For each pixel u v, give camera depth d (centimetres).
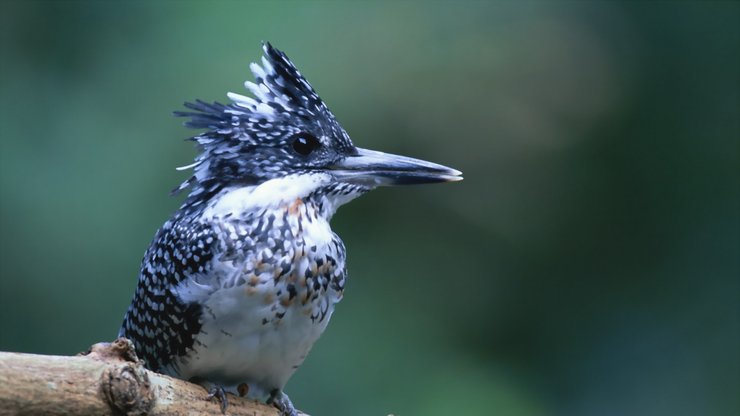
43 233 1195
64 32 1274
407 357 1278
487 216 1381
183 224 664
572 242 1402
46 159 1228
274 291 640
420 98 1345
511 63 1404
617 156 1420
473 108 1378
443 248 1355
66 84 1266
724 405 1311
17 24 1268
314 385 1204
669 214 1402
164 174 1230
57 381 517
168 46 1262
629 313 1377
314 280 656
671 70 1420
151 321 666
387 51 1345
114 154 1236
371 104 1324
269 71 705
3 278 1179
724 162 1397
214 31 1257
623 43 1433
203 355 646
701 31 1415
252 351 646
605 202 1411
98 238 1204
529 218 1397
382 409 1223
